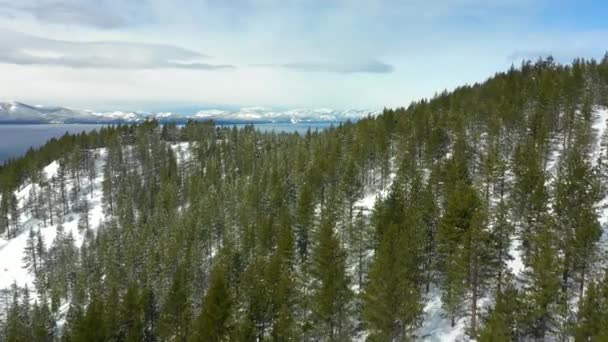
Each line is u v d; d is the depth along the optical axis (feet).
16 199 460.96
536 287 117.50
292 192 316.40
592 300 102.89
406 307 119.14
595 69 368.89
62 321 279.49
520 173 196.13
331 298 134.82
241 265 214.48
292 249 190.70
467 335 130.31
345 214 242.37
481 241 129.49
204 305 133.59
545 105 295.89
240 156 484.74
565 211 147.84
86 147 563.89
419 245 153.79
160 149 546.26
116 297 207.92
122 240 339.16
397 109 439.63
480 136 304.50
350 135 380.78
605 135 247.91
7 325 239.71
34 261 368.07
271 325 145.48
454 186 182.60
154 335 196.24
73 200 470.80
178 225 319.06
